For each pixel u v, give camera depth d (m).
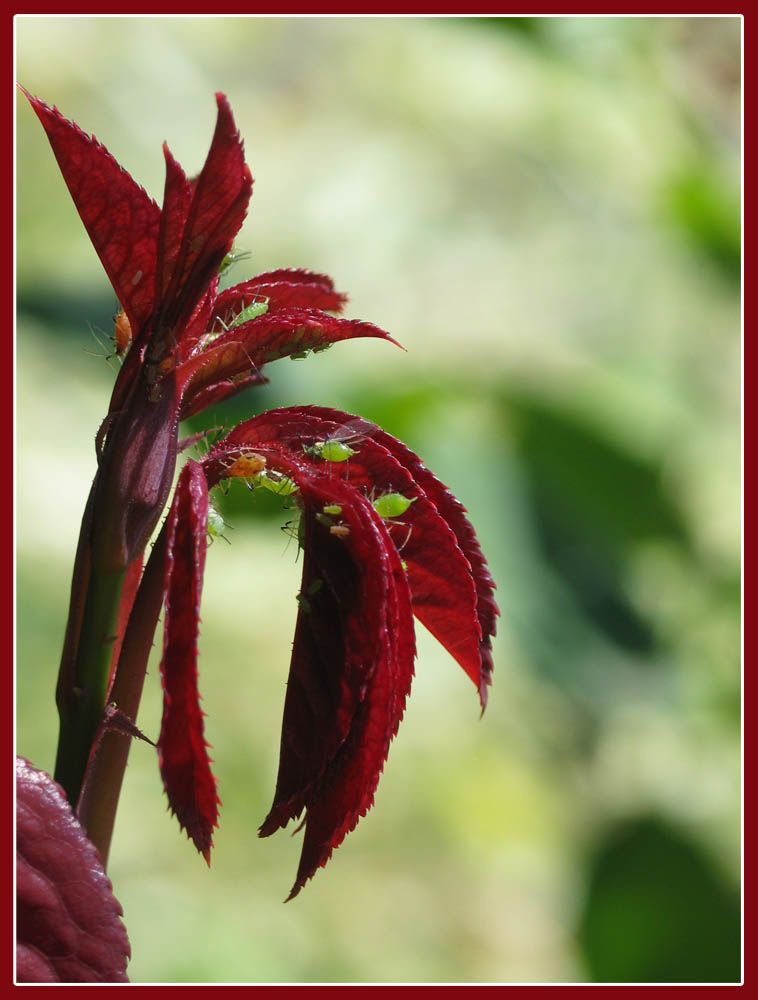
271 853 0.64
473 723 0.71
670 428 0.65
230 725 0.67
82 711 0.26
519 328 0.70
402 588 0.26
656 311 0.74
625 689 0.58
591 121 0.74
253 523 0.42
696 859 0.57
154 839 0.62
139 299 0.26
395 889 0.65
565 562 0.58
